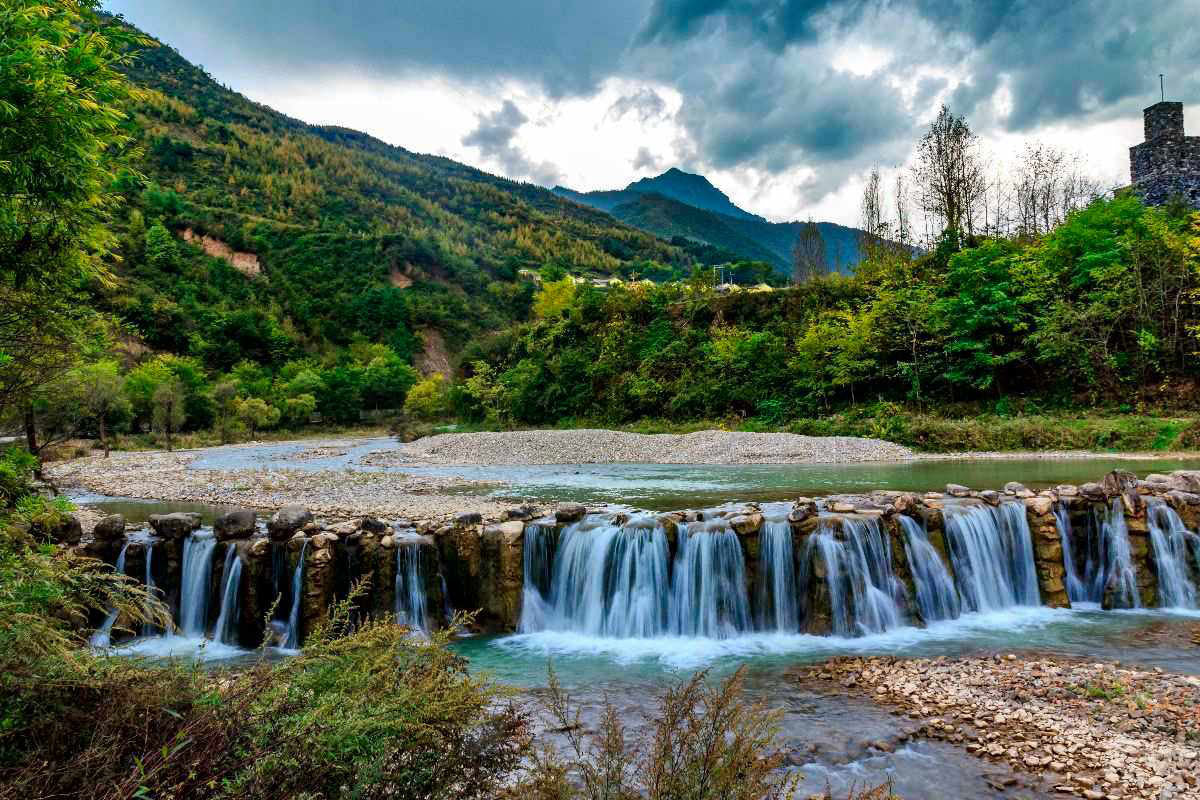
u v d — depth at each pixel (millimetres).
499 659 9539
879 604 10617
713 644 10109
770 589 10812
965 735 6438
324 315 112312
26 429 8422
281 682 3209
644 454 31688
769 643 10070
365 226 152375
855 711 7129
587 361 51969
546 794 3330
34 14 4703
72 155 4957
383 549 10898
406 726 3041
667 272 158625
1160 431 25672
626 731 6594
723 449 30828
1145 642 9359
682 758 3316
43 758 2570
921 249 47812
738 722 3617
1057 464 22531
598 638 10656
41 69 4531
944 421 32344
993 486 17297
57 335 6156
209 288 99250
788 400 40812
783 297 48531
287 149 182250
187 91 196000
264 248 122750
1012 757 5961
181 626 10906
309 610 10281
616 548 11180
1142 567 11406
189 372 63219
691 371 47000
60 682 2777
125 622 10312
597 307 57188
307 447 48469
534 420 53094
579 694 7898
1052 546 11625
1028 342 33844
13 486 6434
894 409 35469
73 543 11156
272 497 19219
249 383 77125
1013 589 11820
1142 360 30531
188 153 151250
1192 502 11555
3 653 2768
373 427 76125
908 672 8250
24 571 3562
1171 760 5750
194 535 11398
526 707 7406
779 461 28141
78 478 25922
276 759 2656
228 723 2756
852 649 9609
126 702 2732
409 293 125188
